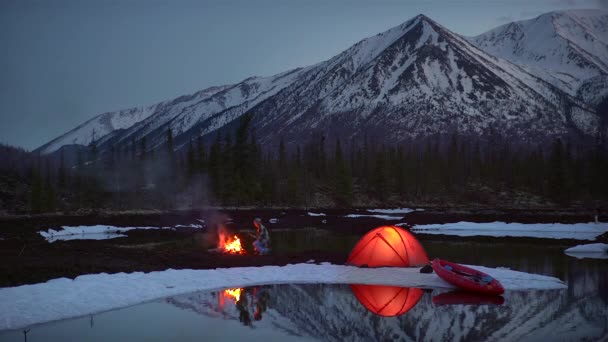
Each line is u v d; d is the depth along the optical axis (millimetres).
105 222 56875
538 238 43750
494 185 137875
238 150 100000
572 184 125812
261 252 29141
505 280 21766
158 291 19516
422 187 133125
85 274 21203
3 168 94438
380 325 15508
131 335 14273
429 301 18547
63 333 14391
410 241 25719
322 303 18219
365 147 147875
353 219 69500
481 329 14984
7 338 13906
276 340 13938
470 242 39625
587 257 30016
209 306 17688
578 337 14031
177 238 42906
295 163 122062
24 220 52094
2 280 19328
